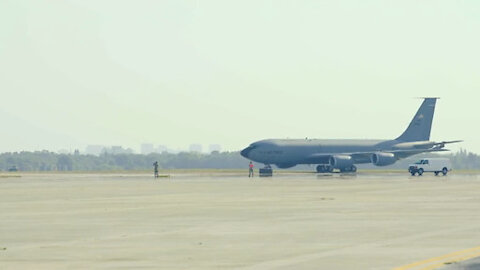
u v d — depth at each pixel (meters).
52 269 29.95
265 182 131.38
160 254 34.38
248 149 191.50
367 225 48.50
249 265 30.94
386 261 31.83
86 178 161.62
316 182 131.25
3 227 47.38
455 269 29.44
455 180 144.00
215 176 177.88
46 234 43.22
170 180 145.25
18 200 76.19
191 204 69.50
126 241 39.56
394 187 108.56
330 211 60.56
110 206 66.81
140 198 79.75
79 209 63.16
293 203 70.56
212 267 30.47
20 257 33.47
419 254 34.09
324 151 198.25
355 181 137.00
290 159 194.38
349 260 32.22
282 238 40.97
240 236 41.97
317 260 32.25
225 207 65.38
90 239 40.56
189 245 37.78
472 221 51.41
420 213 58.41
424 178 158.88
